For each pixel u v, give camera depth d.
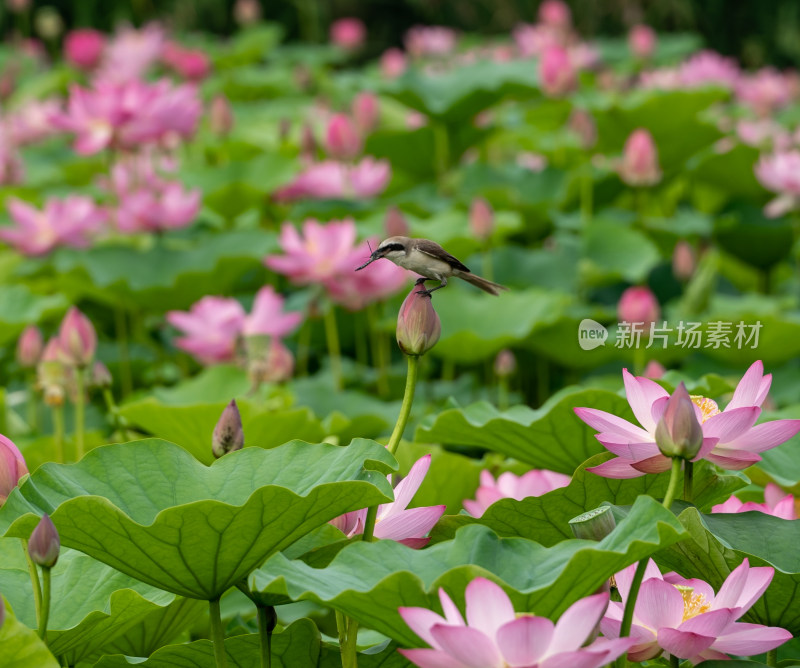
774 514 4.61
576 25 27.73
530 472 5.50
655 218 14.93
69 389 7.41
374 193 11.58
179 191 10.84
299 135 15.73
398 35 30.12
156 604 4.16
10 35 26.91
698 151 13.91
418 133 13.83
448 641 2.94
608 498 4.61
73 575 4.56
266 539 3.83
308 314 10.16
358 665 4.18
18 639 3.44
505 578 3.62
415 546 4.23
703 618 3.48
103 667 4.28
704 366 9.23
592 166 14.58
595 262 11.27
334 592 3.51
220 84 19.30
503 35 28.88
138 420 7.13
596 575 3.38
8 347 10.33
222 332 8.91
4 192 12.84
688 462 4.05
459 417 5.48
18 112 17.84
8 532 3.78
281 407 8.02
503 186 13.55
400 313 4.22
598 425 3.93
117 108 11.16
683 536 3.37
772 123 16.94
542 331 9.29
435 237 11.10
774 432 3.76
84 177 14.62
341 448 4.26
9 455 4.13
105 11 27.23
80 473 4.20
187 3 27.91
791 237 12.12
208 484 4.25
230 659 4.27
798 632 4.12
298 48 25.23
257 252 10.91
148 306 10.41
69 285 10.63
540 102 16.23
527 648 2.91
